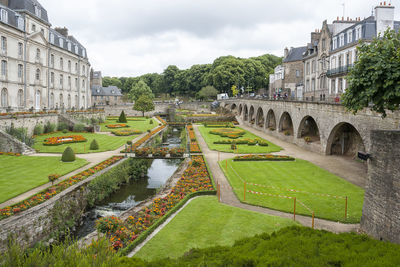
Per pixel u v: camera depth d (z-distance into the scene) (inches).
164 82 5265.8
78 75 2482.8
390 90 487.8
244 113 2901.1
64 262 260.2
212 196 723.4
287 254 327.9
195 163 1018.7
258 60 4360.2
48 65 1966.0
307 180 869.2
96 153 1255.5
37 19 1829.5
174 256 440.5
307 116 1406.3
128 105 3779.5
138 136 1803.6
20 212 560.4
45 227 604.7
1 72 1526.8
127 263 317.7
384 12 1242.0
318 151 1291.8
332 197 716.7
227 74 3855.8
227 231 525.0
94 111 2437.3
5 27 1529.3
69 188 723.4
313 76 1908.2
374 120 847.1
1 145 1154.0
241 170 990.4
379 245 351.9
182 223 557.9
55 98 2107.5
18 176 834.2
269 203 679.1
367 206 508.1
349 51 1381.6
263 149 1425.9
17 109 1643.7
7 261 253.9
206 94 4072.3
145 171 1147.3
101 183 856.9
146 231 504.1
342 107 1043.9
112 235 503.2
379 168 474.9
